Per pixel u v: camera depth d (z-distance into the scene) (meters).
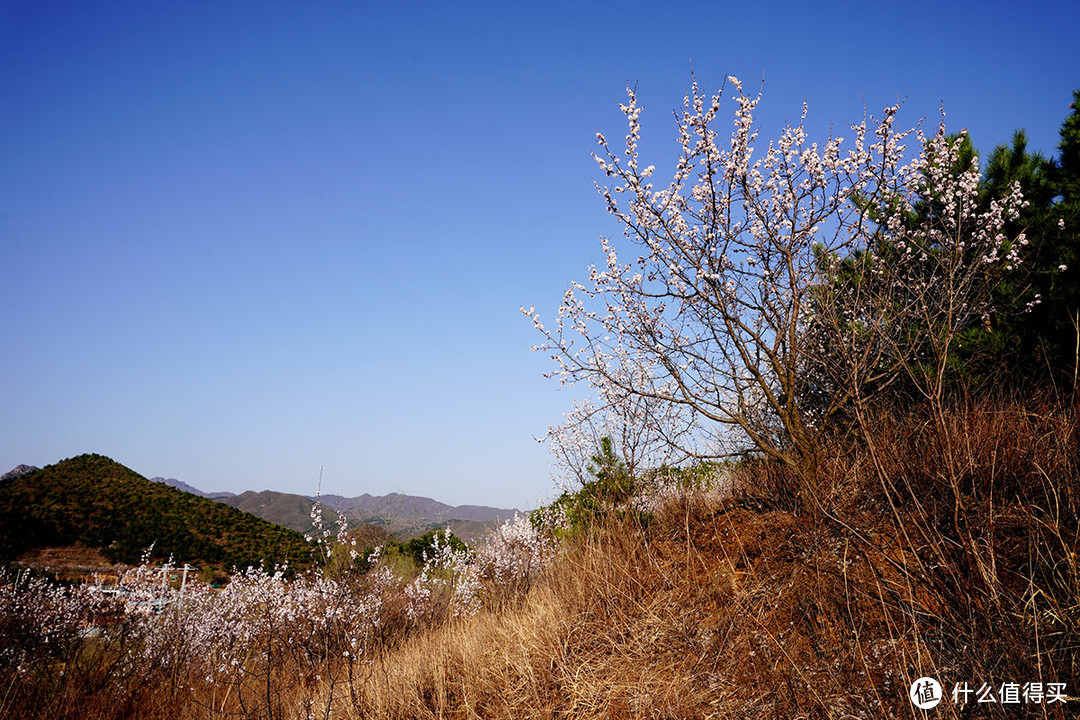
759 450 5.44
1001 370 5.42
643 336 5.58
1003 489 3.69
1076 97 7.04
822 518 4.20
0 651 6.30
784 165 5.14
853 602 3.62
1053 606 2.75
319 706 4.80
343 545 6.93
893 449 4.32
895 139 4.93
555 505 8.28
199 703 5.55
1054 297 5.61
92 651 6.95
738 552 4.78
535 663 4.42
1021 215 6.39
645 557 5.17
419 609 7.40
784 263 5.03
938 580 3.29
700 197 5.14
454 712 4.28
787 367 5.02
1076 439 3.79
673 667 3.87
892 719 2.73
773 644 3.60
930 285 4.92
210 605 8.00
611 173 5.25
